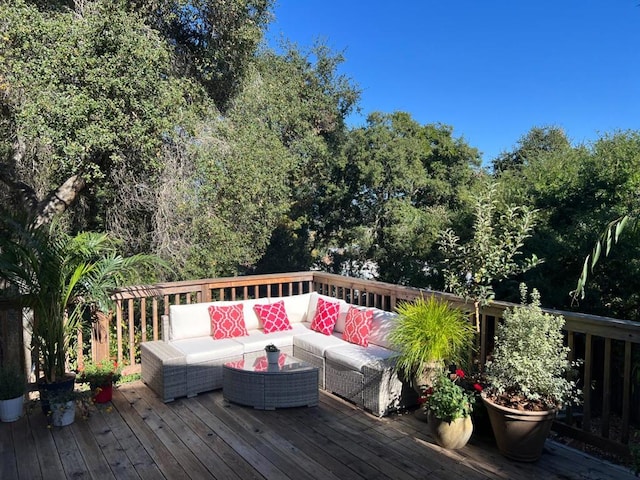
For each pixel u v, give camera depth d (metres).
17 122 5.33
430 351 3.32
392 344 3.66
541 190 7.46
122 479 2.62
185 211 6.36
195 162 6.13
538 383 2.83
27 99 5.04
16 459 2.86
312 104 13.02
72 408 3.38
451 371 3.70
